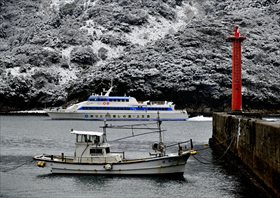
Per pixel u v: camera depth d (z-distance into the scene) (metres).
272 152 37.03
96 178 55.78
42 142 105.62
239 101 83.81
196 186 51.50
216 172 59.28
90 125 171.12
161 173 55.38
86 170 56.75
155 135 123.00
